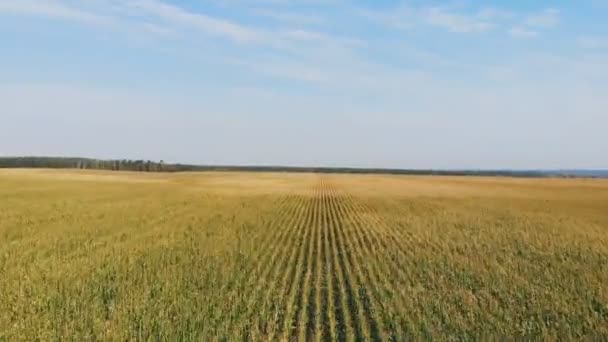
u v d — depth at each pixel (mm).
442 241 23812
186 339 10203
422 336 10727
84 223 28406
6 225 26922
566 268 18062
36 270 16328
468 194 64188
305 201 48375
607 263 19031
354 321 11609
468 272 17078
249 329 10938
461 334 10898
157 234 24781
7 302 12680
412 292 14266
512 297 14094
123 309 12109
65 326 10797
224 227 27703
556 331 11336
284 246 21578
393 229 28062
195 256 19000
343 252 20328
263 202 45969
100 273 15961
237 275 15906
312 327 11164
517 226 30516
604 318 12344
